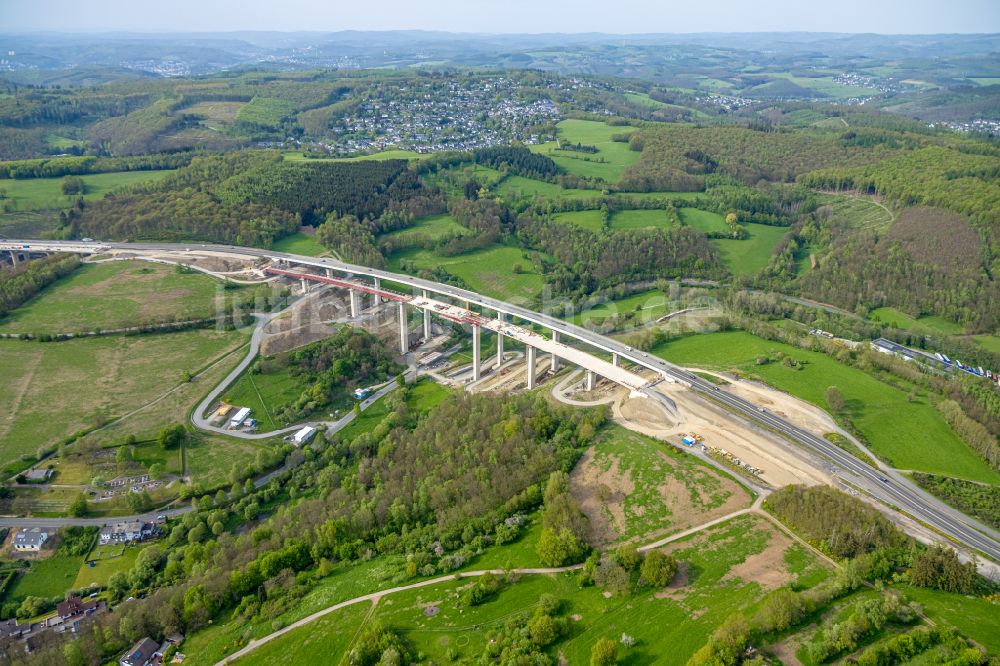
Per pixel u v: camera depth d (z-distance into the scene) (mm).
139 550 179250
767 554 150375
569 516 161625
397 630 137500
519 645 128250
